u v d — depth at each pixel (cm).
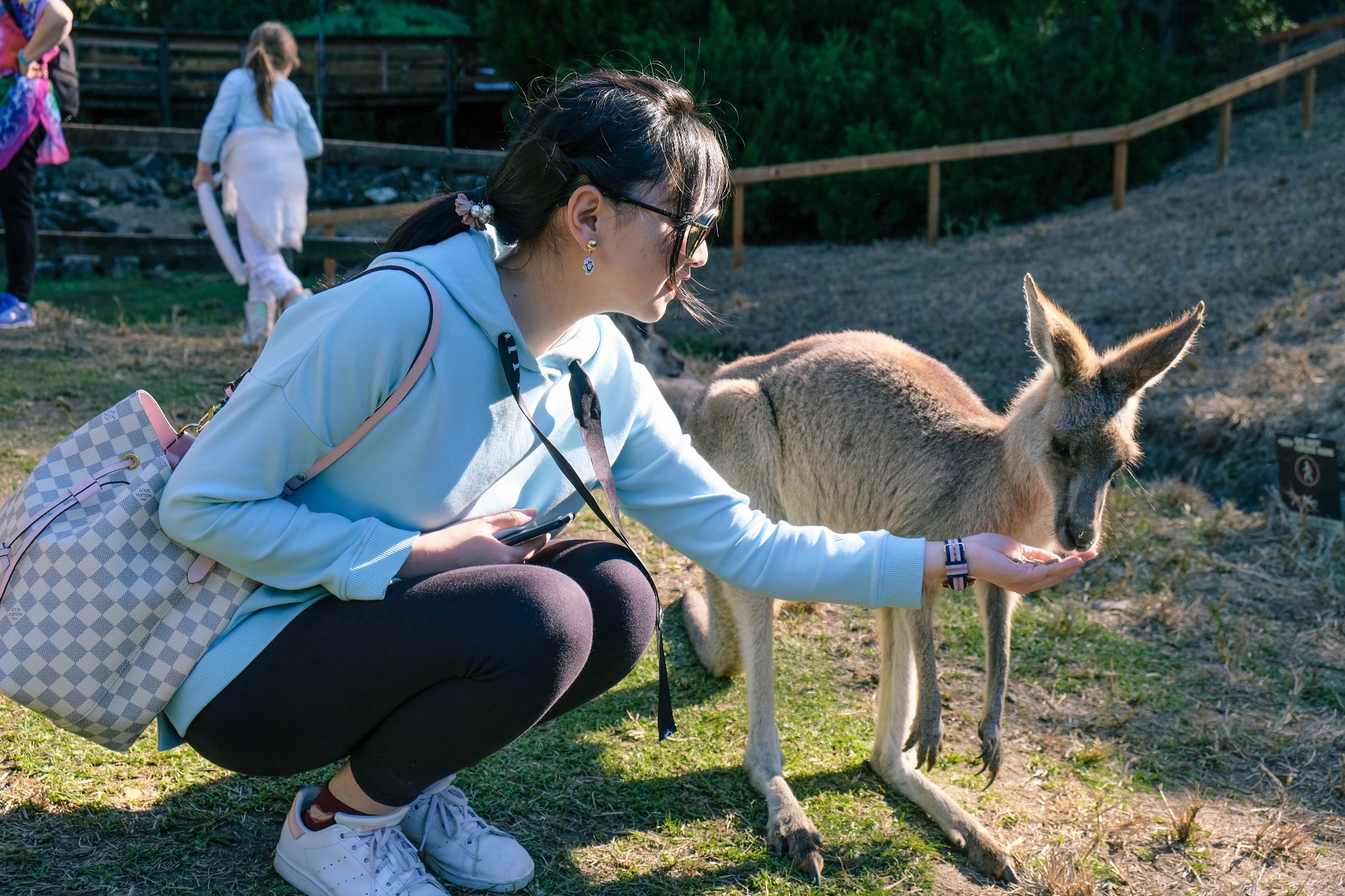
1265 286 827
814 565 228
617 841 266
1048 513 331
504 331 196
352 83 2102
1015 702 371
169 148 940
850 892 259
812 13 1611
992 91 1349
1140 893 274
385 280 190
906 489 331
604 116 189
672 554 465
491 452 204
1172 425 643
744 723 334
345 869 217
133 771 267
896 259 1198
